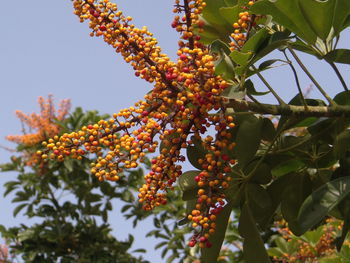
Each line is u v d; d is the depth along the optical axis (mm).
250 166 1428
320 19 1326
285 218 1458
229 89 1266
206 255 1376
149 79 1263
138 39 1275
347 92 1385
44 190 3285
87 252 3195
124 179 3256
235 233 2510
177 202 3109
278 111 1326
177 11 1313
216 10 1487
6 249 3178
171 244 3037
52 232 3170
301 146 1466
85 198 3250
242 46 1352
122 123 1263
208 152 1409
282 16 1346
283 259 2170
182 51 1260
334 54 1347
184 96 1244
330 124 1411
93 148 1261
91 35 1300
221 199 1229
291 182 1469
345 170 1405
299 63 1360
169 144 1264
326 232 2107
